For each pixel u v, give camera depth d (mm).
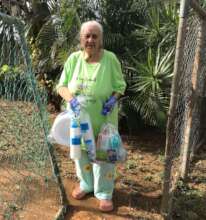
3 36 3064
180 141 4242
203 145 5574
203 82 4855
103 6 5902
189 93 4262
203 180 4637
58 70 6445
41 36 6156
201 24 4141
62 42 5887
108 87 3506
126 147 5449
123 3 5867
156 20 5590
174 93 3209
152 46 5676
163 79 5195
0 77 3705
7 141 4695
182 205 4078
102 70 3479
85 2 5914
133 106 5594
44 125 3516
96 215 3773
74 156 3553
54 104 6633
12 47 3172
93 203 3936
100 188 3838
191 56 4039
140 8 5879
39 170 4000
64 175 4414
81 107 3467
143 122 5867
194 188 4445
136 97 5488
